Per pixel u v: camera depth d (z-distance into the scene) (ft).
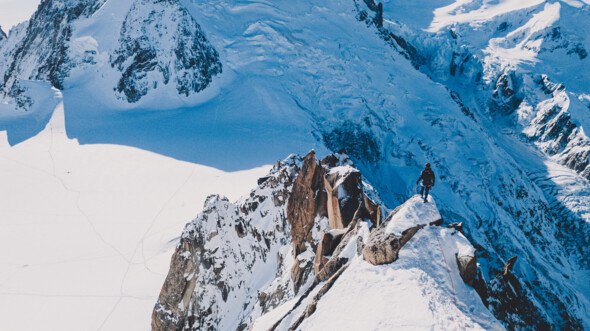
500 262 248.52
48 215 211.82
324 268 68.85
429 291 51.19
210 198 127.65
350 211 88.02
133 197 222.69
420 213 61.21
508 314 63.46
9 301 154.51
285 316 66.59
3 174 248.11
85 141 287.28
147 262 174.70
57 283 163.32
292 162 136.15
